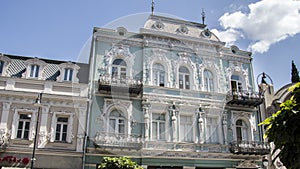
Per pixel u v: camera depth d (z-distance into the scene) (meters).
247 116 16.47
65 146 13.37
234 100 15.89
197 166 14.22
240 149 14.94
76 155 13.16
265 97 17.06
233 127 15.94
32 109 13.57
